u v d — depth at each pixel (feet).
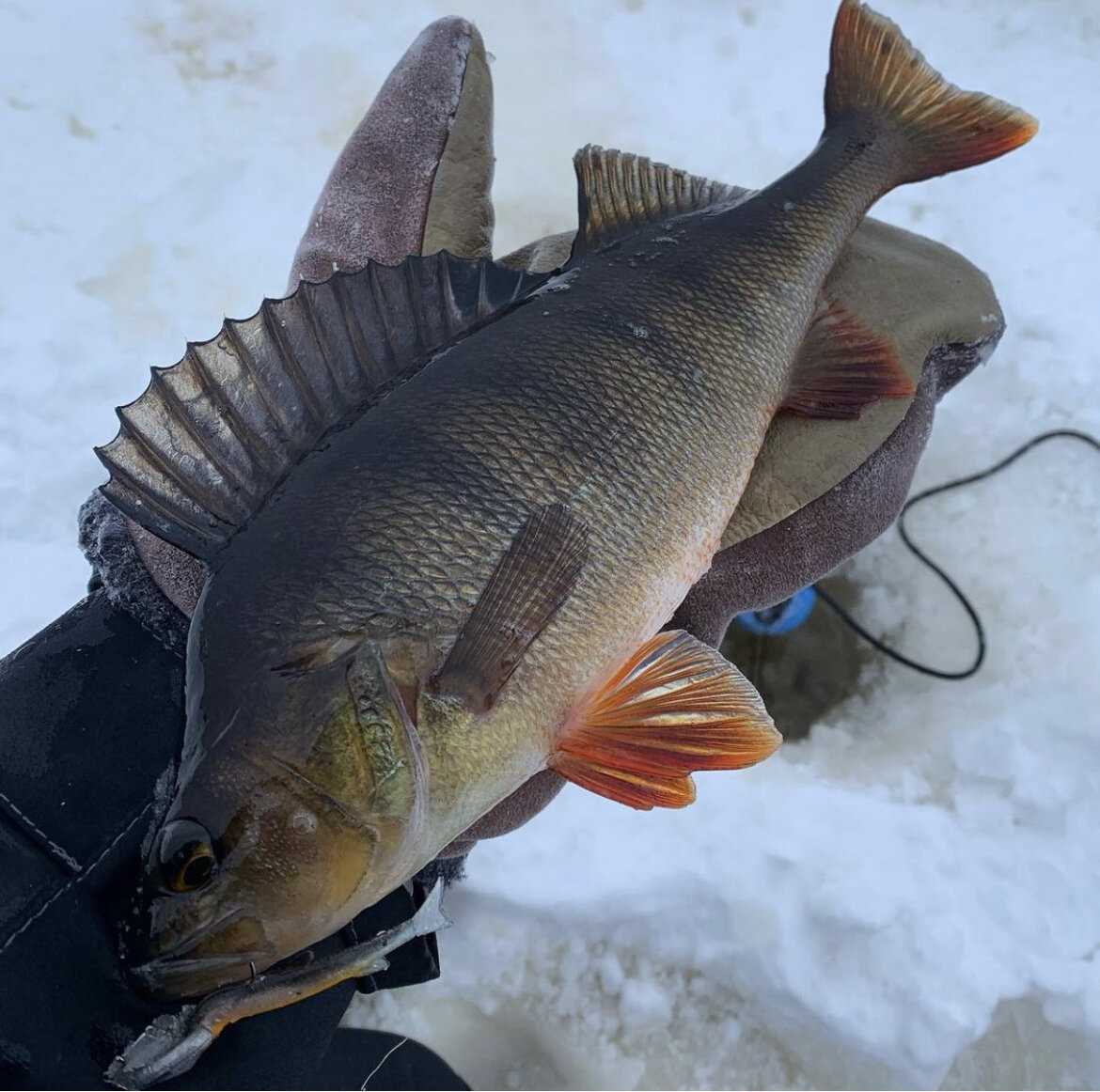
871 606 2.08
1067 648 2.00
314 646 0.95
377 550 0.98
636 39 2.56
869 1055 1.70
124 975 0.94
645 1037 1.76
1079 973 1.74
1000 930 1.78
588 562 1.07
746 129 2.48
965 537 2.11
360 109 2.44
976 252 2.30
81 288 2.20
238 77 2.44
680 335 1.18
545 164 2.45
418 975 1.13
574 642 1.06
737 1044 1.75
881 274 1.48
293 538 0.99
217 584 0.99
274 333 1.08
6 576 1.93
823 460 1.37
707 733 1.14
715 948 1.76
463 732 0.99
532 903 1.77
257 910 0.94
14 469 2.00
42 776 1.03
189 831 0.92
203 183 2.32
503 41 2.54
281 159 2.38
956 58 2.48
